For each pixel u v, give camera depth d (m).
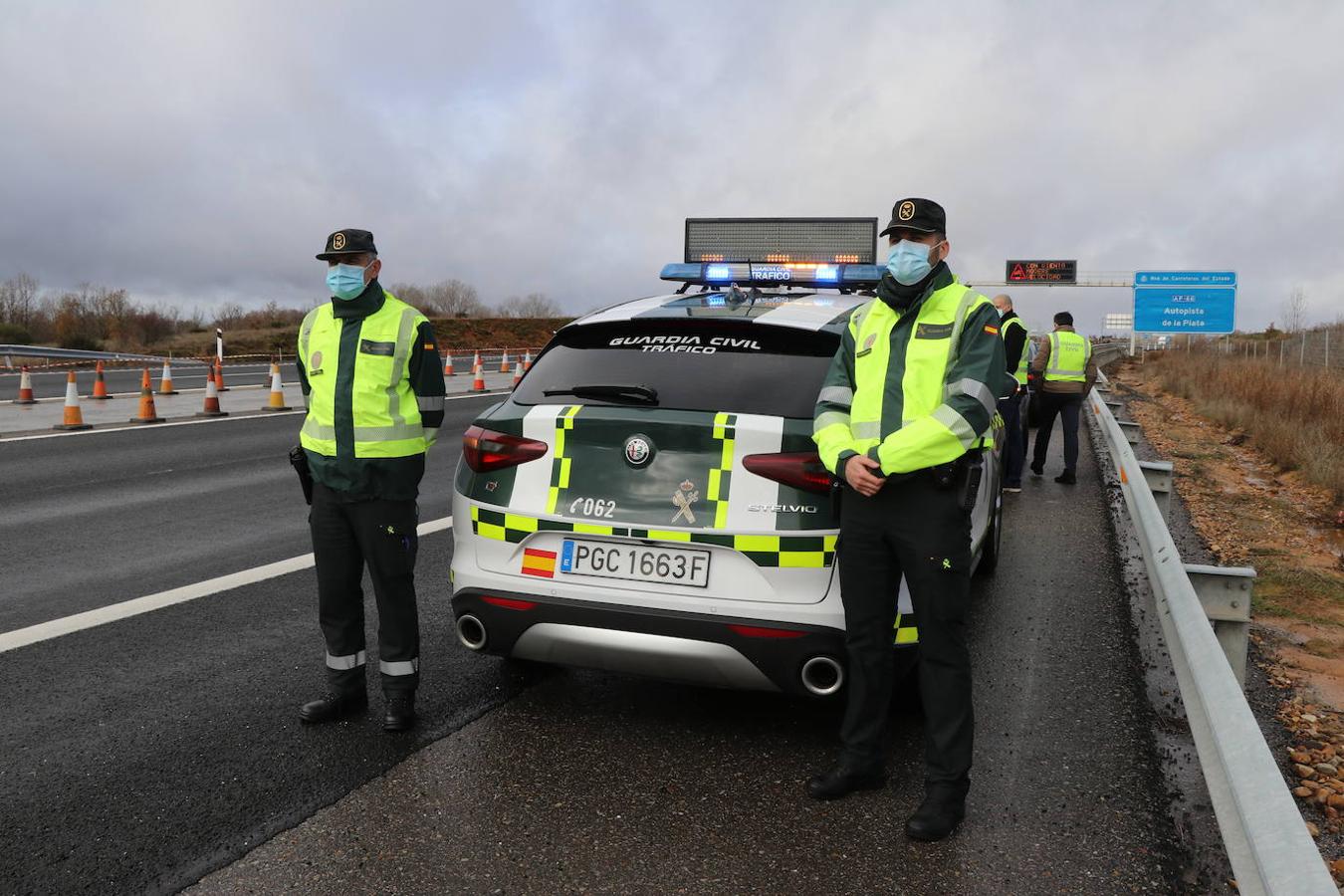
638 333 3.66
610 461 3.30
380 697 3.87
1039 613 5.11
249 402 17.50
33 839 2.76
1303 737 3.59
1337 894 1.55
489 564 3.47
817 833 2.87
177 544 6.50
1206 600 3.64
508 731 3.55
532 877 2.62
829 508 3.11
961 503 2.80
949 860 2.73
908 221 2.75
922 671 2.90
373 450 3.42
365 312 3.46
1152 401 21.75
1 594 5.24
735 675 3.20
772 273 5.35
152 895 2.50
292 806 2.97
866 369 2.89
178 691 3.88
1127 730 3.63
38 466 9.83
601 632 3.28
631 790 3.11
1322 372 19.17
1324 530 7.46
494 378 25.75
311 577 5.61
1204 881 2.62
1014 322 8.34
